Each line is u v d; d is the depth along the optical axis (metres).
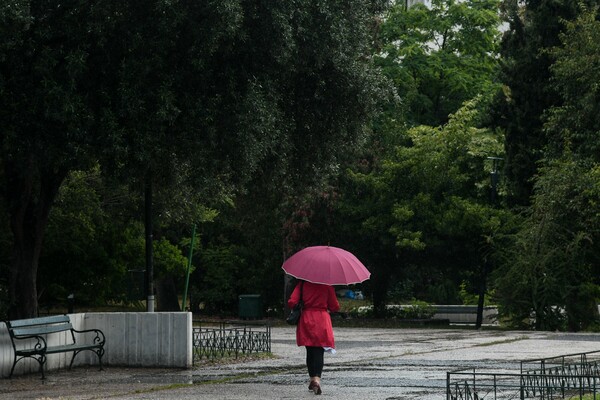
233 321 73.44
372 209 71.00
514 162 66.38
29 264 37.75
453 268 73.75
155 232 75.75
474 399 20.59
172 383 27.14
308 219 72.06
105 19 30.38
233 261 83.06
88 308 79.44
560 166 59.06
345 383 26.16
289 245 73.88
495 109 68.31
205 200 41.66
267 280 81.31
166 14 29.86
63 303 67.88
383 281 75.81
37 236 37.78
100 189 53.44
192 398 23.23
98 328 32.47
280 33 31.64
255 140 32.31
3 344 29.34
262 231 78.75
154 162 31.94
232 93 32.12
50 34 30.52
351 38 35.28
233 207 74.62
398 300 82.44
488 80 97.25
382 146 72.19
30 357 30.20
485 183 70.81
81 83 31.39
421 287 94.06
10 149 31.19
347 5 34.94
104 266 59.88
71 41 31.12
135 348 32.09
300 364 32.62
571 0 65.25
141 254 61.28
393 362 32.88
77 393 25.09
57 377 29.50
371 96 36.75
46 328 30.27
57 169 32.34
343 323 70.31
